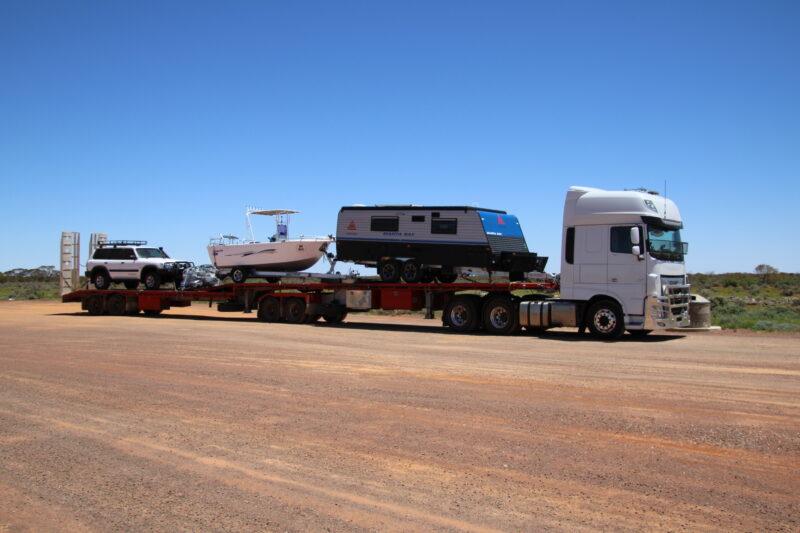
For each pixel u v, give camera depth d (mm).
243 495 5934
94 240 38250
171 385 11070
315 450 7238
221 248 26359
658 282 17266
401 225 21375
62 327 22469
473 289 20219
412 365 13078
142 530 5219
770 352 14719
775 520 5230
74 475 6543
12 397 10242
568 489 5945
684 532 5039
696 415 8484
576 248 18203
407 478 6301
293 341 17750
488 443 7387
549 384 10773
